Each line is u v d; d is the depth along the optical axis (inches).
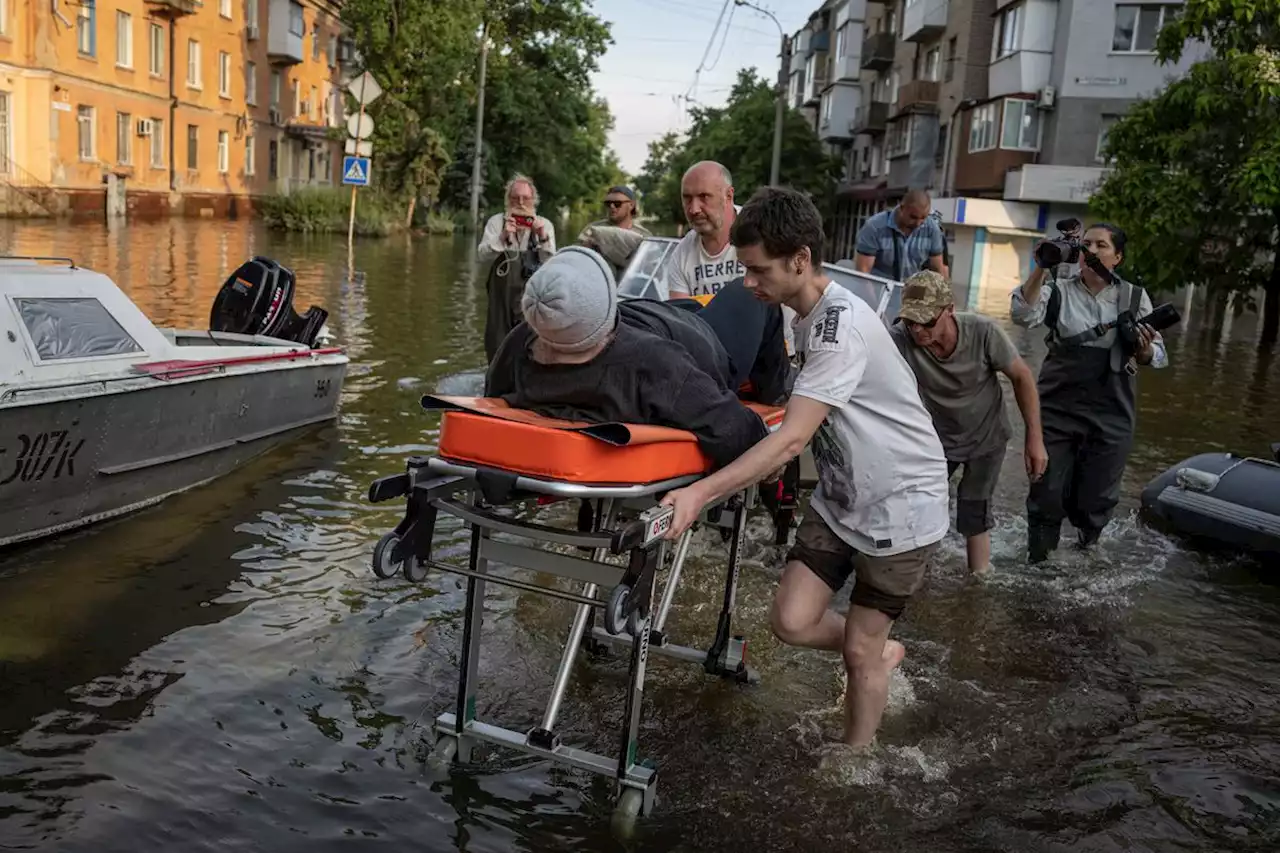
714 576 225.8
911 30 1620.3
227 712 156.0
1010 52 1305.4
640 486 123.0
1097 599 219.0
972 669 184.5
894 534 139.3
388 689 165.9
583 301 124.4
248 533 230.7
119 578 203.2
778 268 132.0
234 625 185.0
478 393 363.6
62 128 1199.6
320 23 2065.7
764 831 134.2
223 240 1075.3
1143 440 377.4
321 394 316.5
